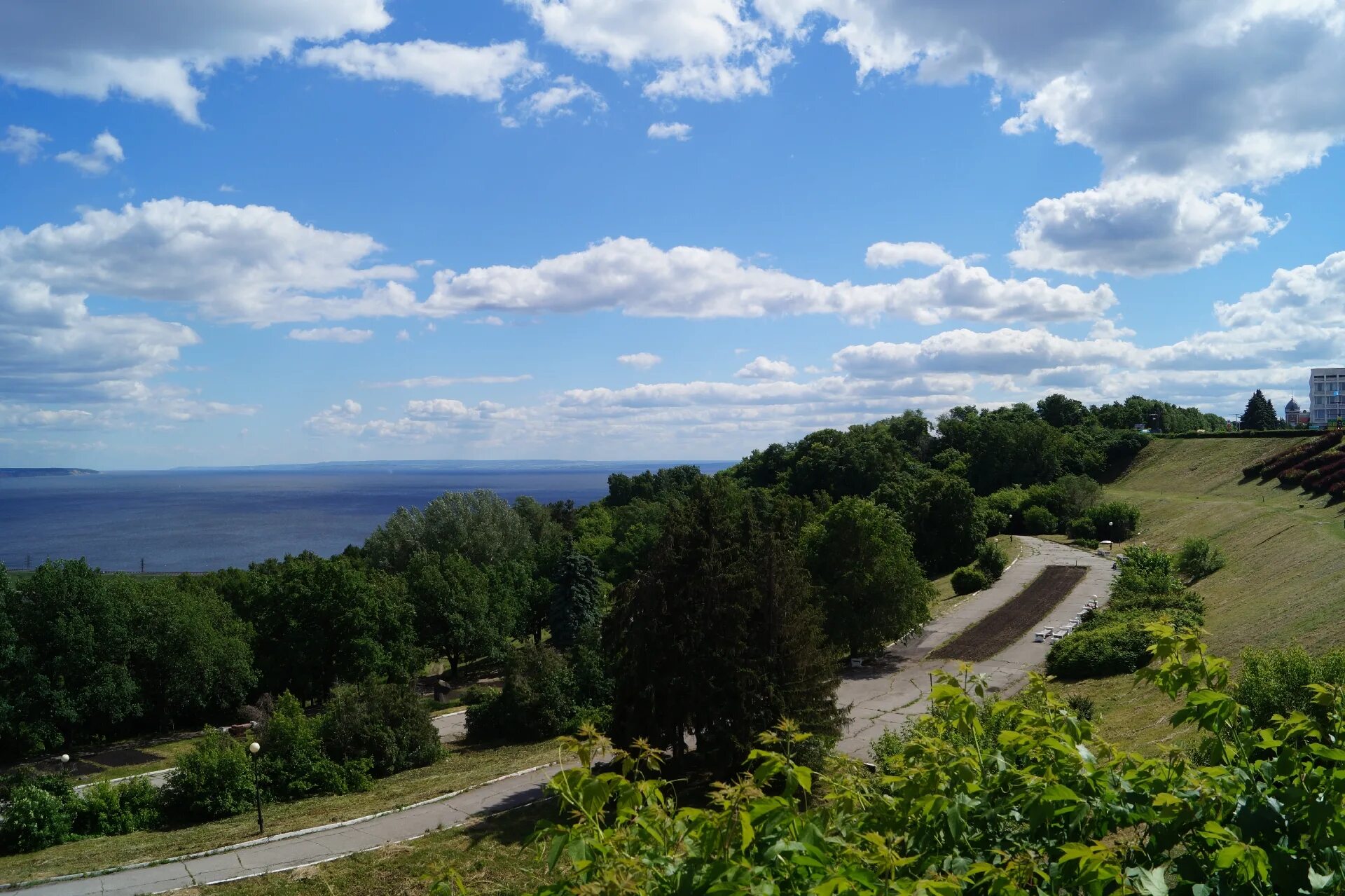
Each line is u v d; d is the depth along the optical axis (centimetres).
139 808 2939
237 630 5400
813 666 2669
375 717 3588
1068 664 3897
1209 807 391
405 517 8100
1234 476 7912
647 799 390
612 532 10006
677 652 2600
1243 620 3847
